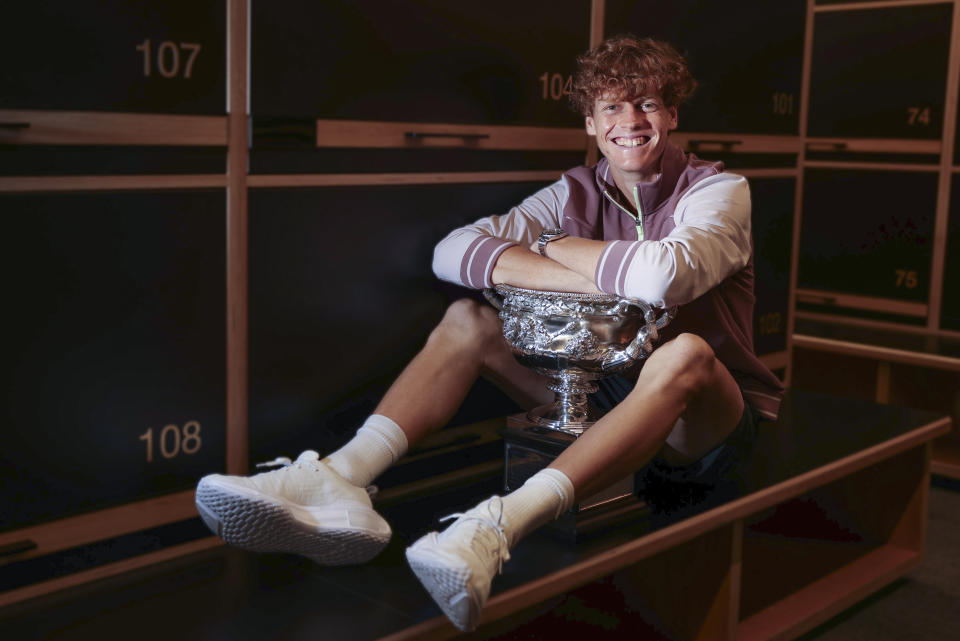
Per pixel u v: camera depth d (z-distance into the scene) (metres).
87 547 1.53
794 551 2.26
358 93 1.75
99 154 1.46
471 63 1.91
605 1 2.11
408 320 1.91
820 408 2.35
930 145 3.20
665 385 1.55
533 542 1.58
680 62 1.80
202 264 1.60
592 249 1.64
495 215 2.00
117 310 1.51
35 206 1.41
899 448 2.11
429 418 1.71
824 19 3.39
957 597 2.18
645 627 1.86
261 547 1.49
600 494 1.61
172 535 1.62
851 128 3.37
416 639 1.37
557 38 2.04
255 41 1.60
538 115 2.04
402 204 1.86
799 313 3.57
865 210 3.37
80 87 1.42
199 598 1.47
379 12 1.75
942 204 3.19
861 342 3.06
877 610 2.11
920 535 2.25
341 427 1.84
